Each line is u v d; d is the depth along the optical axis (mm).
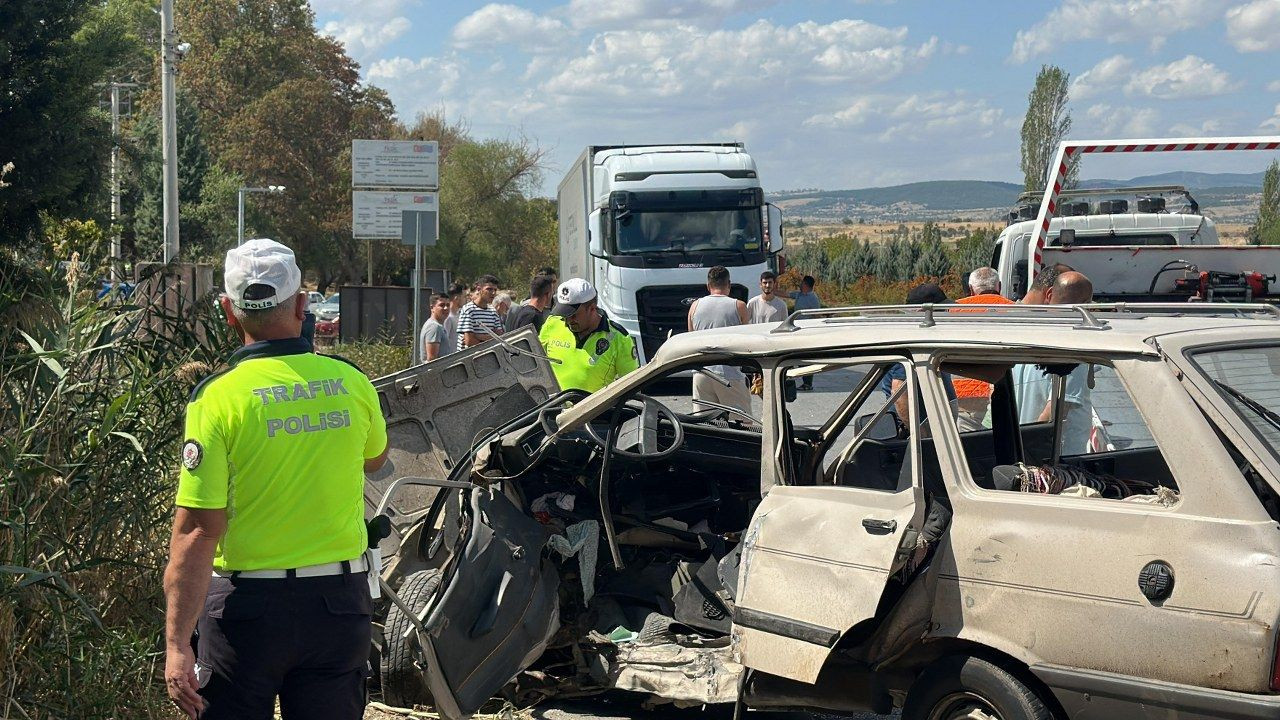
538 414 5707
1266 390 3818
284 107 59594
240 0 65312
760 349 4738
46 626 4465
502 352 7297
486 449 5383
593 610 5523
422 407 6918
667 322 18922
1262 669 3242
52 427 4590
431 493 6652
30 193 6543
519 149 62719
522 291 61219
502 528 4992
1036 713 3670
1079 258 12672
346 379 3627
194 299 5836
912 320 4598
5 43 6293
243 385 3400
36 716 4352
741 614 4383
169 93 22391
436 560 5605
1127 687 3461
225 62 63812
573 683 5297
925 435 5023
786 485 4594
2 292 5055
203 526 3297
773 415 4695
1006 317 4375
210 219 52094
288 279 3545
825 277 52406
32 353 4520
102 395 4957
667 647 5188
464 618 4719
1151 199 15906
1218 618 3328
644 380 5094
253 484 3369
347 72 65188
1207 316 4383
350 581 3512
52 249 5980
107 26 6883
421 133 65062
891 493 4148
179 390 5066
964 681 3852
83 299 5051
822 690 4375
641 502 5809
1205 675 3332
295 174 60062
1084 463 4973
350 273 62781
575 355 8148
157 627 4812
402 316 20750
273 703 3484
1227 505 3434
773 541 4395
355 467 3582
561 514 5645
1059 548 3697
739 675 4676
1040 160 51562
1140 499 3684
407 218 15484
